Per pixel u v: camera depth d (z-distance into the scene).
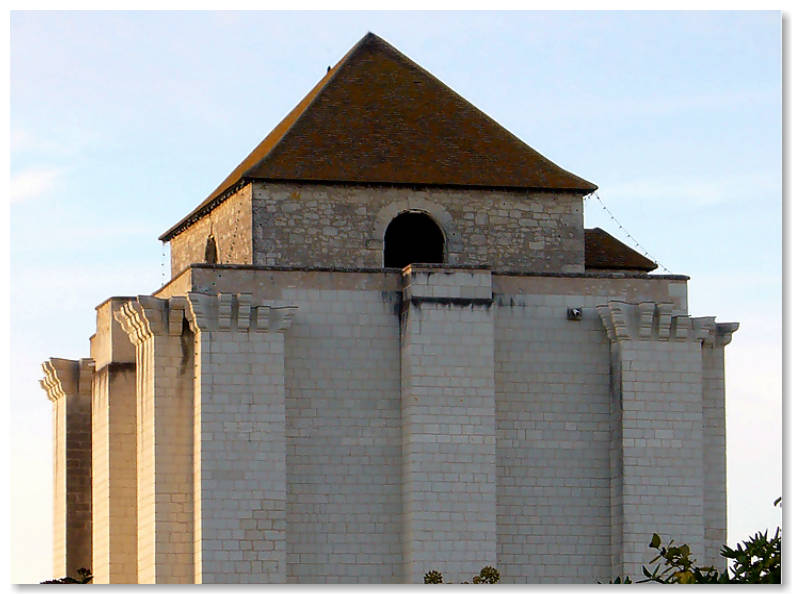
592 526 125.50
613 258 142.88
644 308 125.38
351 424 122.81
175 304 121.19
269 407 119.81
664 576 123.38
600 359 126.81
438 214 130.88
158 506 120.44
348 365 123.19
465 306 123.00
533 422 125.50
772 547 75.69
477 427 122.12
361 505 122.44
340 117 134.25
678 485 124.88
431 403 121.75
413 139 133.75
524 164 134.00
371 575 121.88
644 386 125.31
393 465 123.00
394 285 124.50
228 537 118.25
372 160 131.12
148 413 122.69
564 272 130.75
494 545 121.19
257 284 122.75
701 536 124.75
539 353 126.00
